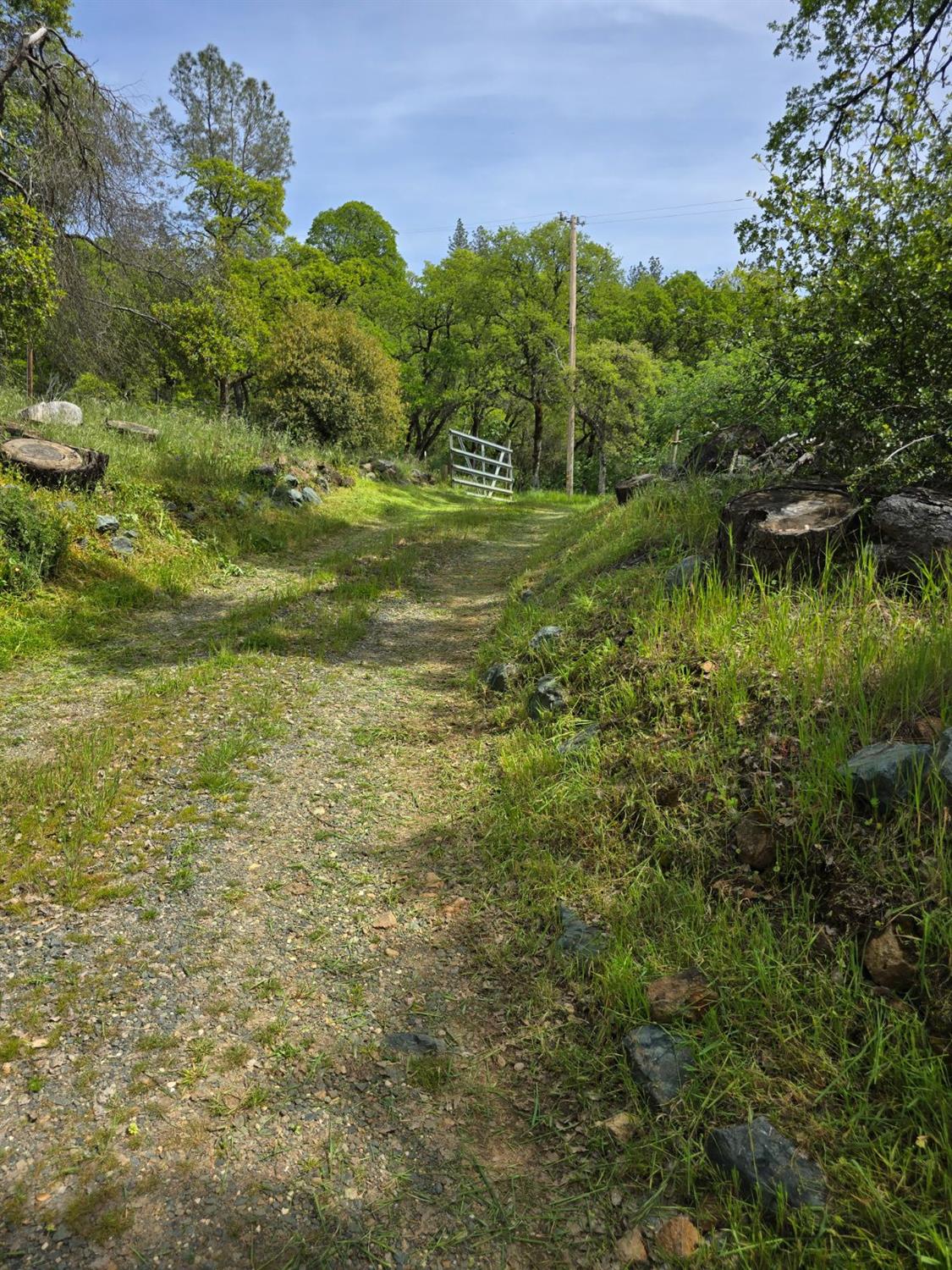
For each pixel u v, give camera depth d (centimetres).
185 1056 264
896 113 844
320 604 890
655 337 3856
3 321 1296
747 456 767
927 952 248
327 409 1934
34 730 525
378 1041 275
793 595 477
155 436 1345
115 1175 221
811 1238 197
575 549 934
